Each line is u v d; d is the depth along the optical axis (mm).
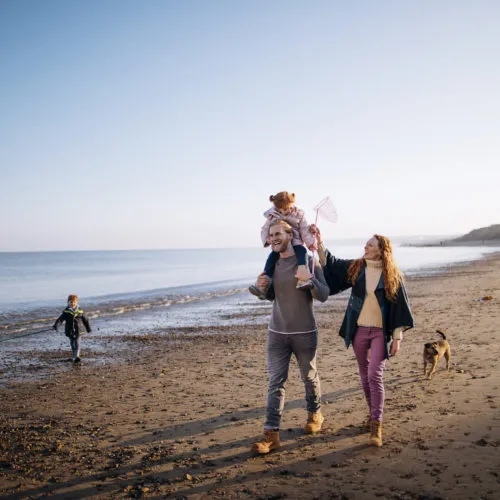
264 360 8695
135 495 3260
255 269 64812
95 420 5305
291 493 3125
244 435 4410
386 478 3236
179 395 6340
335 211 4309
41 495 3348
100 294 29469
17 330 14617
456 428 4074
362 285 4141
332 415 4820
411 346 8578
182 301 22688
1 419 5586
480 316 11852
